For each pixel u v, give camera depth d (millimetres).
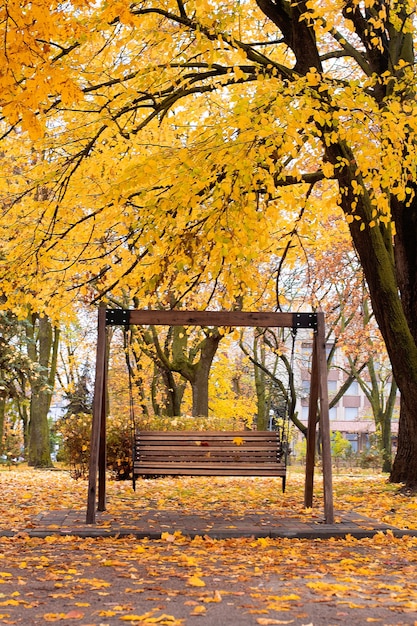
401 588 5496
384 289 12195
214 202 9562
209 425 18859
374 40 10789
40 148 12156
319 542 7934
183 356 24609
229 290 10891
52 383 28141
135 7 10977
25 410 34656
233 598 5145
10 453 27906
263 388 33469
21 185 12773
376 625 4371
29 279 13172
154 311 9320
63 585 5531
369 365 31891
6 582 5652
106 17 7285
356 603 4965
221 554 7055
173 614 4641
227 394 38531
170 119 12852
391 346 12312
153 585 5598
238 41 10594
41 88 6977
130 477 17141
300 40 11414
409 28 10898
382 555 7133
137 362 27344
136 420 17422
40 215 12867
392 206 12688
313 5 9484
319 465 26766
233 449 11305
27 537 7969
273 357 39938
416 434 12617
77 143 12328
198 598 5062
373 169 10320
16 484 15328
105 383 9898
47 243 12719
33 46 6887
